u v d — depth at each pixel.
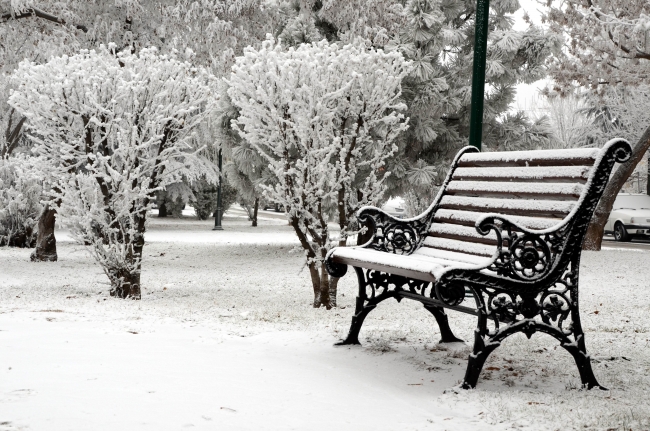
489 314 4.06
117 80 8.48
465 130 18.98
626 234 25.28
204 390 3.71
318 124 7.63
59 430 2.91
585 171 4.24
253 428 3.09
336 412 3.45
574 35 17.48
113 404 3.34
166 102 8.85
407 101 17.02
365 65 7.89
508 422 3.32
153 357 4.52
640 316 7.14
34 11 16.98
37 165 8.66
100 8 16.98
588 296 9.24
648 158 28.84
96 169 8.38
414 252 5.54
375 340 5.52
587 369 4.09
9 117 20.45
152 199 8.88
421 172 17.38
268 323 6.43
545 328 4.11
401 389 4.03
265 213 55.25
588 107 28.31
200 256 18.06
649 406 3.62
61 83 8.27
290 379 4.12
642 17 14.07
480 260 4.77
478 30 8.71
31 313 6.59
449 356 4.95
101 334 5.34
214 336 5.51
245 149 17.56
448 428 3.23
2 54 17.42
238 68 7.65
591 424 3.25
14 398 3.39
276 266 15.47
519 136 19.25
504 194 4.91
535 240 4.11
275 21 19.28
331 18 17.58
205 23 17.34
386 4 16.27
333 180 7.81
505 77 18.17
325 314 7.29
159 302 8.35
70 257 17.73
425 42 16.86
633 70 17.70
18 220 20.30
